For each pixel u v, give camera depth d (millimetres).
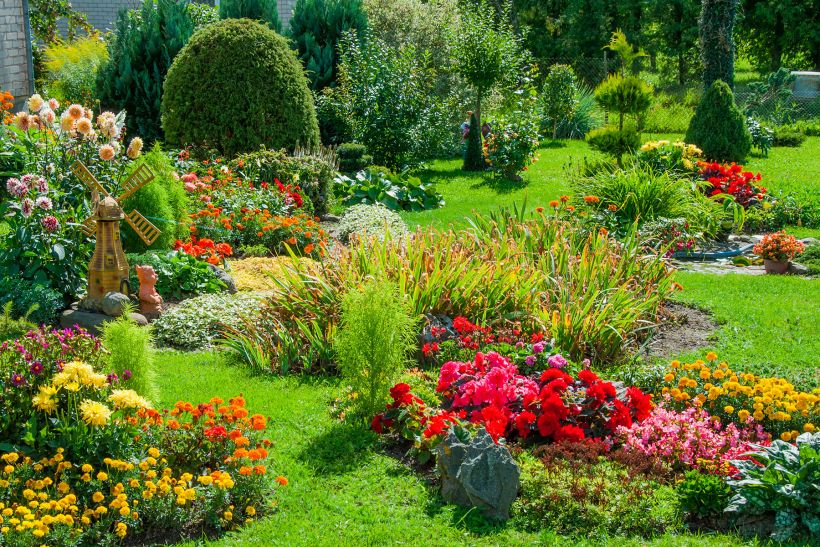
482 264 8109
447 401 6383
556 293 8312
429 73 20453
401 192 14703
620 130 16406
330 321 7512
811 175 18125
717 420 5711
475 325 7348
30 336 5492
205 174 13180
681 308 9258
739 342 8141
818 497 4648
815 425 5656
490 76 19953
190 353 7707
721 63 20359
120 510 4480
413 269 7992
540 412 5906
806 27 37531
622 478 5055
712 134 18219
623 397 6148
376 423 5848
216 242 11008
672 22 39188
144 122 17125
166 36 17422
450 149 21406
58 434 4945
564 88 24875
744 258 11703
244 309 8383
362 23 20203
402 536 4582
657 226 11727
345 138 18531
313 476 5289
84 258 9016
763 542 4562
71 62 19531
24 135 9594
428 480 5258
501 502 4816
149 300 8391
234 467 5020
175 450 5059
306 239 11586
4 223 9742
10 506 4535
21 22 15742
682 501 4863
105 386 5156
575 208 12844
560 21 40375
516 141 17266
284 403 6355
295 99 14727
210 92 14250
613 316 7863
